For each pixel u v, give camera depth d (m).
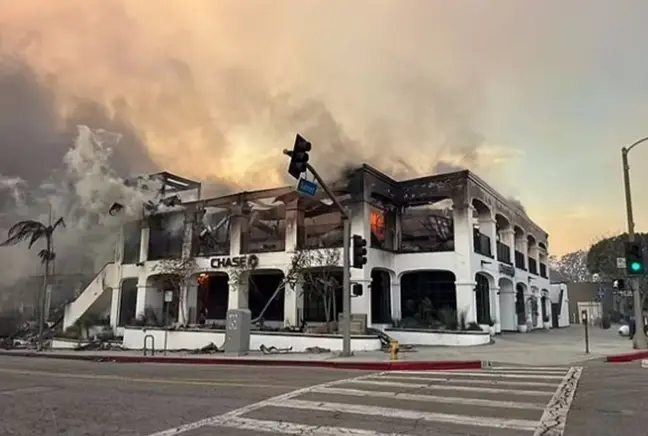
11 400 9.27
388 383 11.22
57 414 7.95
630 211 20.83
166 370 15.02
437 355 18.48
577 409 8.02
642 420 7.25
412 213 30.98
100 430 6.88
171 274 32.56
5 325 35.97
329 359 17.08
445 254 28.12
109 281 36.09
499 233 35.22
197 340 26.45
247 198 31.38
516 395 9.40
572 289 58.12
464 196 28.12
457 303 27.23
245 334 21.14
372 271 28.52
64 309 35.84
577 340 26.45
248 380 11.99
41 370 15.08
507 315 34.88
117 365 17.41
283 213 31.20
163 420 7.43
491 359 17.14
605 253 52.62
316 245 28.64
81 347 28.56
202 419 7.45
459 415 7.58
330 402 8.73
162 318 32.72
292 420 7.32
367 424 7.02
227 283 34.00
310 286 27.95
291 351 21.72
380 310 28.78
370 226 28.03
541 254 45.41
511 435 6.41
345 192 28.11
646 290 36.28
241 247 31.33
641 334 20.19
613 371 13.49
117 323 35.06
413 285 30.62
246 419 7.41
